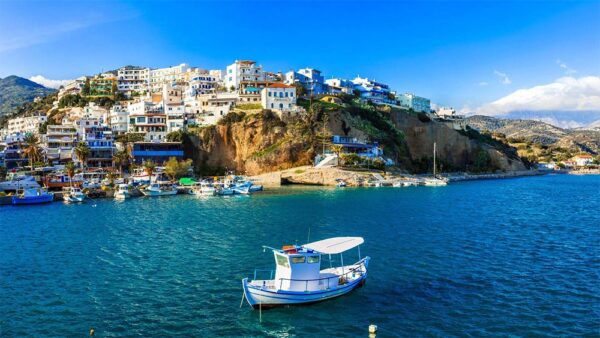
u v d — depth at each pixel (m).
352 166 161.12
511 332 32.75
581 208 97.06
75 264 50.41
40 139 164.88
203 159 162.12
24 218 84.25
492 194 127.31
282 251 39.25
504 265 49.09
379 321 34.78
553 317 35.19
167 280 44.44
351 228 70.12
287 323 34.56
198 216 83.69
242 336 32.44
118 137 168.50
